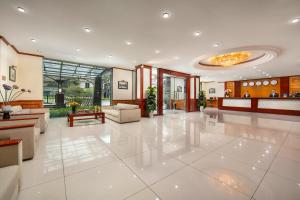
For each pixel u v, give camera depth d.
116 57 6.18
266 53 5.55
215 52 5.39
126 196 1.57
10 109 3.25
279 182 1.82
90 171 2.09
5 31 3.75
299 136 3.89
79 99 9.62
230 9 2.82
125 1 2.61
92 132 4.30
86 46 4.84
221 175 1.99
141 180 1.87
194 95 10.73
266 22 3.29
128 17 3.12
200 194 1.61
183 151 2.84
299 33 3.83
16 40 4.33
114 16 3.08
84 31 3.76
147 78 7.72
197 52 5.45
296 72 9.41
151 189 1.69
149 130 4.60
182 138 3.72
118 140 3.55
